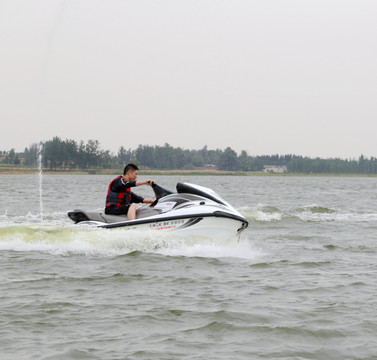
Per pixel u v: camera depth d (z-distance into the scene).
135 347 10.23
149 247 20.50
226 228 20.95
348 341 10.70
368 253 22.11
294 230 31.11
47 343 10.36
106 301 13.35
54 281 15.44
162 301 13.46
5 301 13.18
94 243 20.39
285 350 10.20
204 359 9.69
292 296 14.22
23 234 20.98
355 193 93.06
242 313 12.46
